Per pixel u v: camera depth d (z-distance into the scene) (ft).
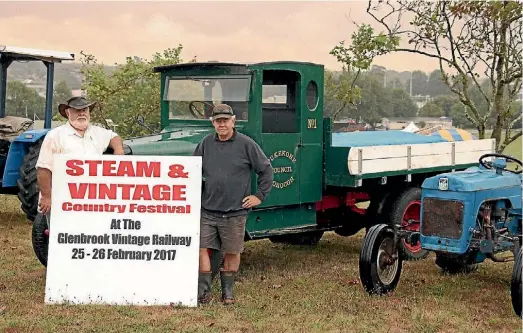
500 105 34.06
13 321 16.93
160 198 18.80
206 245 19.07
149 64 45.96
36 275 22.24
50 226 18.70
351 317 18.11
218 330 16.76
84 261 18.70
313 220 24.49
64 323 16.96
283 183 22.80
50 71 32.58
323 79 24.04
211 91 23.31
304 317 18.07
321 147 24.11
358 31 35.40
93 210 18.76
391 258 20.47
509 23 32.83
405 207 26.45
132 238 18.76
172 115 24.61
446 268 23.62
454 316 18.45
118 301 18.62
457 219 20.20
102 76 44.70
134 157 18.75
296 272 23.58
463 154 28.50
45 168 19.06
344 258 26.48
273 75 23.63
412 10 34.27
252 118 22.03
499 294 20.93
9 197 41.14
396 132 29.89
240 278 22.48
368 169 24.11
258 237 22.04
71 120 19.29
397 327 17.42
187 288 18.72
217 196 18.90
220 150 18.93
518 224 21.86
